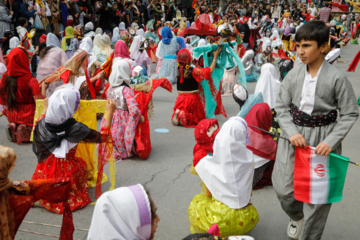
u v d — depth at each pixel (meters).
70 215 2.63
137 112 4.61
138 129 4.90
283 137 2.78
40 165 3.56
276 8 34.12
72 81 4.52
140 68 5.21
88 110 3.98
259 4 28.25
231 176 2.83
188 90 6.41
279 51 7.93
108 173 4.62
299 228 3.17
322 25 2.55
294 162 2.82
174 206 3.84
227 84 8.89
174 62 10.16
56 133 3.36
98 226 1.67
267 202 3.94
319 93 2.63
